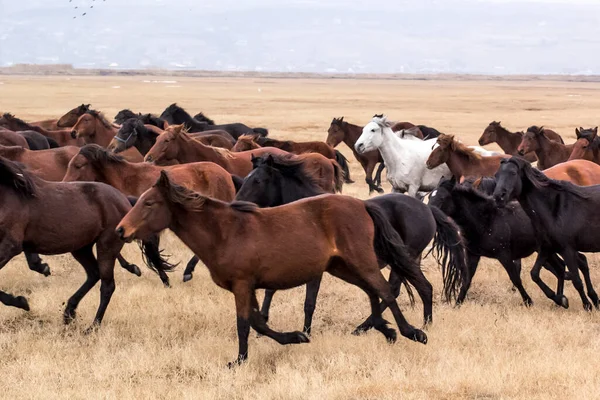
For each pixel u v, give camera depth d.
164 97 106.31
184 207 10.56
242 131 29.41
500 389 9.57
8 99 91.62
